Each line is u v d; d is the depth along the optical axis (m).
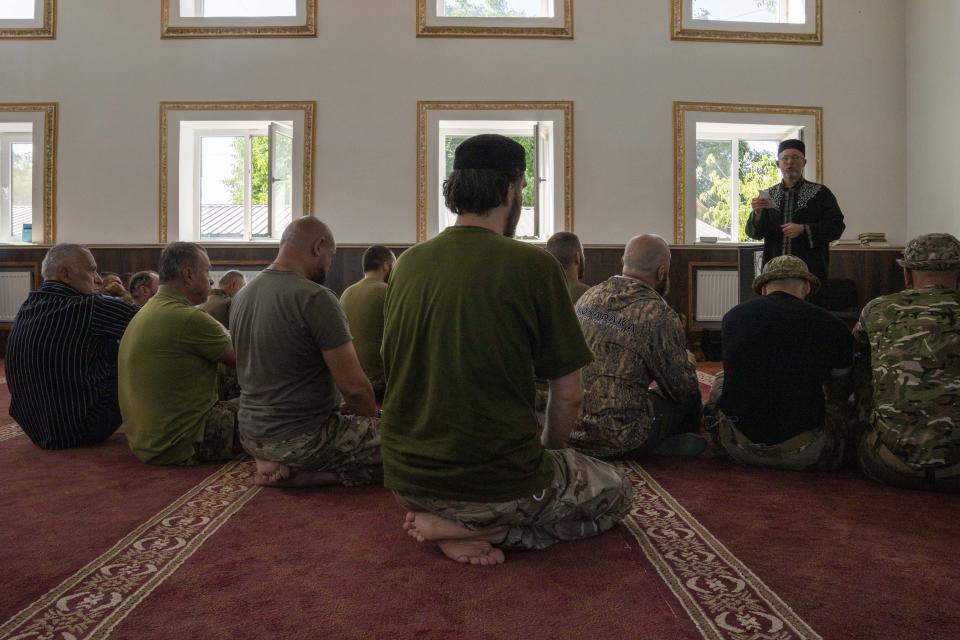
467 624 1.40
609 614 1.44
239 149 7.59
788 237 4.32
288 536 1.92
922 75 7.25
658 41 7.35
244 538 1.90
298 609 1.47
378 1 7.28
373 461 2.38
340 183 7.30
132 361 2.72
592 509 1.81
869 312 2.46
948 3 6.87
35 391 2.96
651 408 2.64
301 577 1.64
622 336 2.57
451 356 1.64
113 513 2.12
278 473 2.35
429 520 1.73
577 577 1.63
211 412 2.78
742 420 2.59
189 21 7.28
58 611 1.46
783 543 1.85
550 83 7.31
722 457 2.82
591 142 7.33
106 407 3.08
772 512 2.12
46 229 7.30
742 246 6.39
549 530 1.83
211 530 1.97
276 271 2.37
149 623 1.41
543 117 7.30
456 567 1.70
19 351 2.97
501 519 1.68
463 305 1.63
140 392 2.71
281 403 2.32
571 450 1.87
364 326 3.96
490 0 7.51
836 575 1.64
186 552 1.80
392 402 1.74
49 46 7.29
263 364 2.32
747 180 7.73
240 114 7.28
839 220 4.37
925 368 2.26
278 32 7.28
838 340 2.50
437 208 7.32
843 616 1.43
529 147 7.64
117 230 7.30
